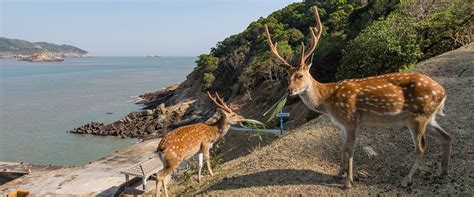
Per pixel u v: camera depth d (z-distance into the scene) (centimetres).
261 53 5450
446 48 1920
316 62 3450
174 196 760
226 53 8000
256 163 742
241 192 605
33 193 1684
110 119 5459
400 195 523
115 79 13662
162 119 5138
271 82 4684
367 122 559
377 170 614
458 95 866
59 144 3941
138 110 6319
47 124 5050
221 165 893
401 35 1870
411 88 522
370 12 3431
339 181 590
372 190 549
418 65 1259
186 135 752
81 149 3734
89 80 13112
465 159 591
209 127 804
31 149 3722
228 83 6119
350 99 546
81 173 1947
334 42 3584
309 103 584
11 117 5603
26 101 7469
